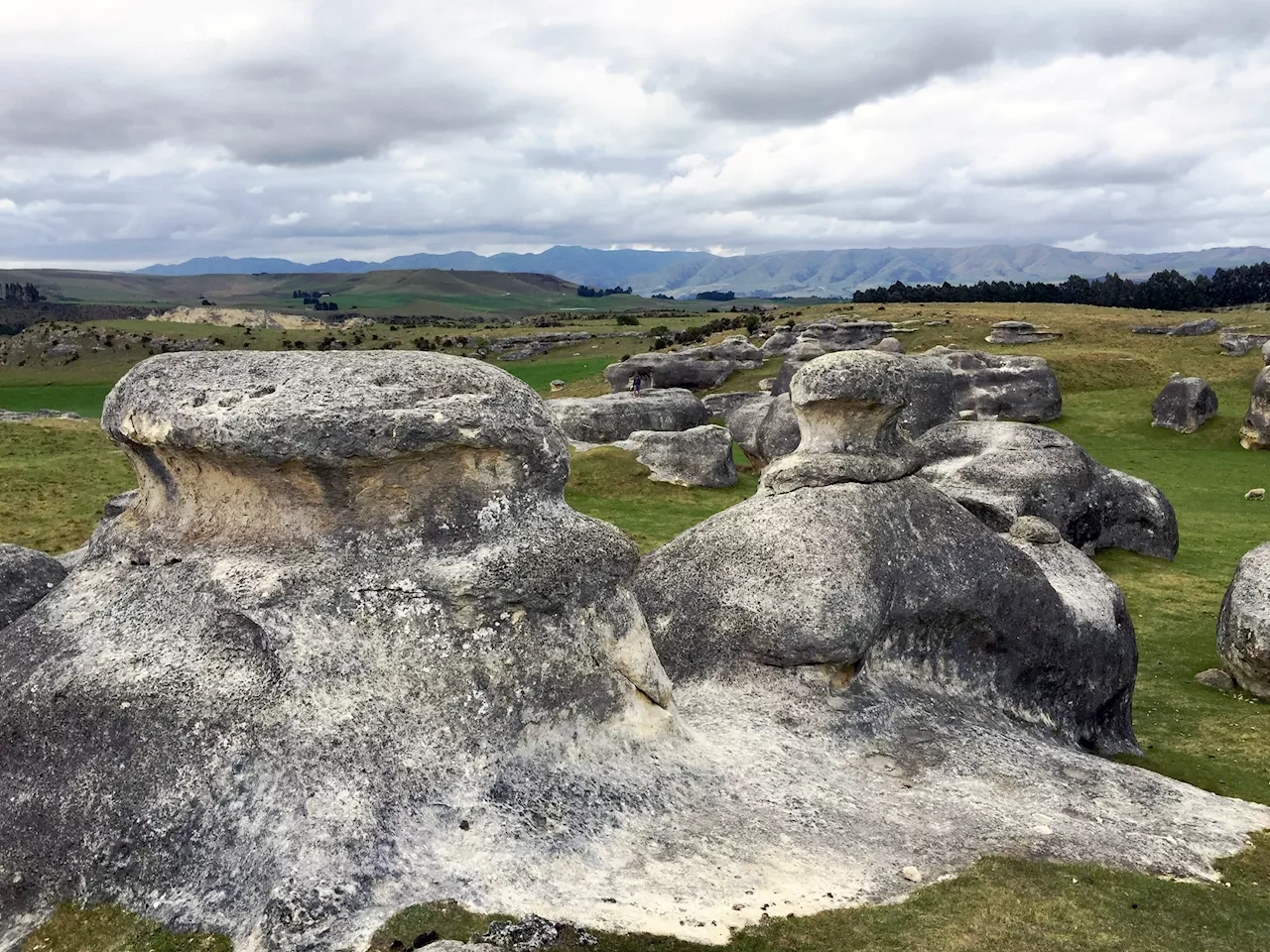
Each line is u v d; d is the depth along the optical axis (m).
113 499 19.33
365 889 5.96
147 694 6.67
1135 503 22.89
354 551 7.40
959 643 11.61
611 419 37.09
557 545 8.02
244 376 7.52
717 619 11.03
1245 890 7.70
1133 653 13.05
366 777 6.59
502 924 5.84
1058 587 12.81
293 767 6.47
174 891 6.14
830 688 10.44
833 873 7.29
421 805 6.65
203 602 7.11
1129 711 13.19
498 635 7.61
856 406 12.20
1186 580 21.19
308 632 7.01
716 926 6.36
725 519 12.28
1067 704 12.36
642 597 11.86
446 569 7.43
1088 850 8.05
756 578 11.09
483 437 7.61
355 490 7.44
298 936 5.57
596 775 7.73
